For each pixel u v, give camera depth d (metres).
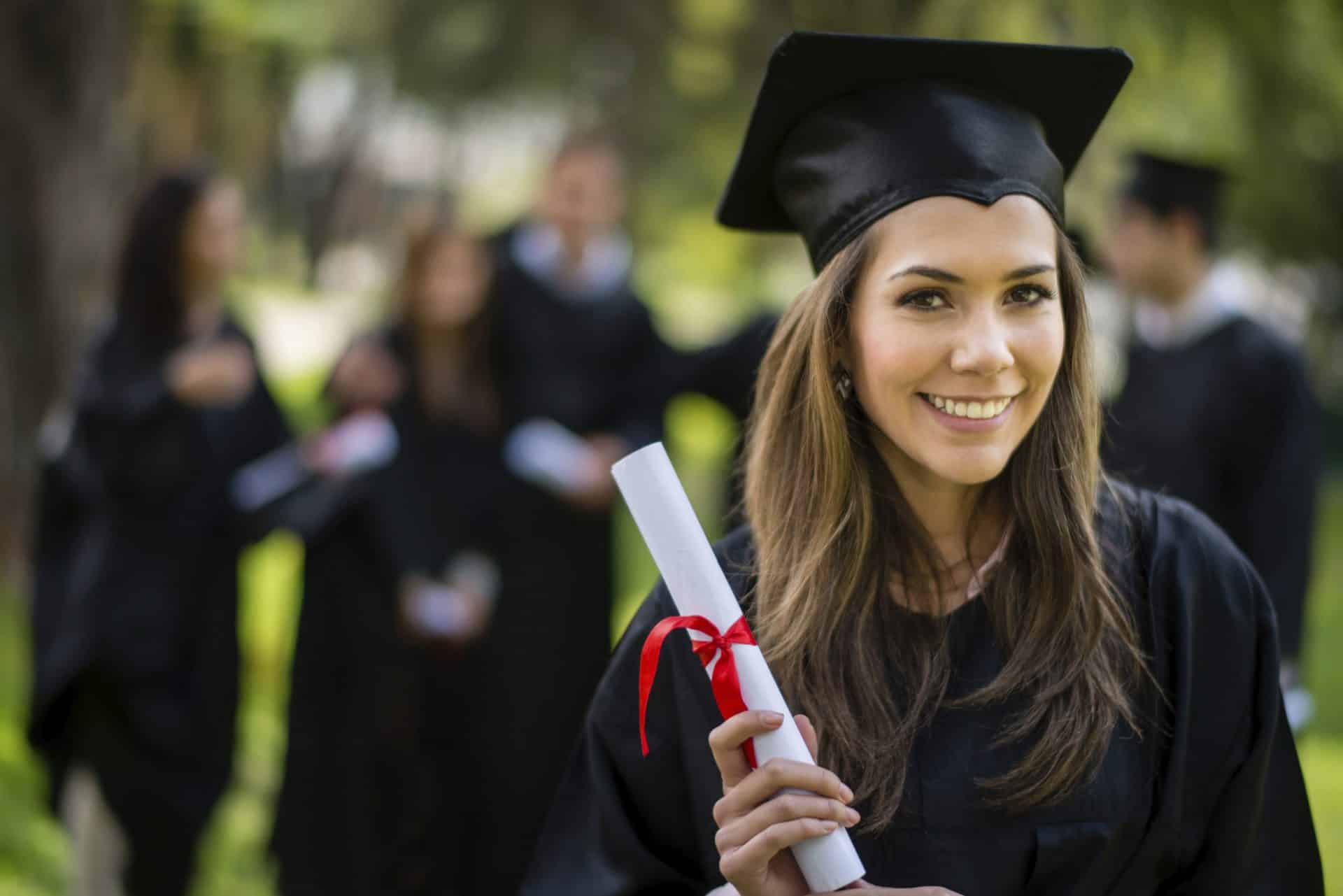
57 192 8.91
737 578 2.09
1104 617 1.92
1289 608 4.31
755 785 1.73
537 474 5.59
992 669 1.93
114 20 8.96
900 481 2.01
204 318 5.39
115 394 5.05
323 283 22.20
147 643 4.99
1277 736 2.00
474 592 5.51
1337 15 8.10
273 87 11.80
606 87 14.14
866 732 1.88
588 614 5.68
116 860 5.07
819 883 1.73
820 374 1.94
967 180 1.88
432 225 5.59
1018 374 1.86
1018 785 1.84
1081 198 7.60
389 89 15.44
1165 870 1.94
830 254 1.97
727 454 4.58
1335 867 5.05
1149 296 4.65
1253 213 10.74
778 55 1.96
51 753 5.05
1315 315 13.96
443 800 5.50
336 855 5.42
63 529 5.11
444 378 5.60
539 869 2.12
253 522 5.30
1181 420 4.54
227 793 5.24
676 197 14.84
